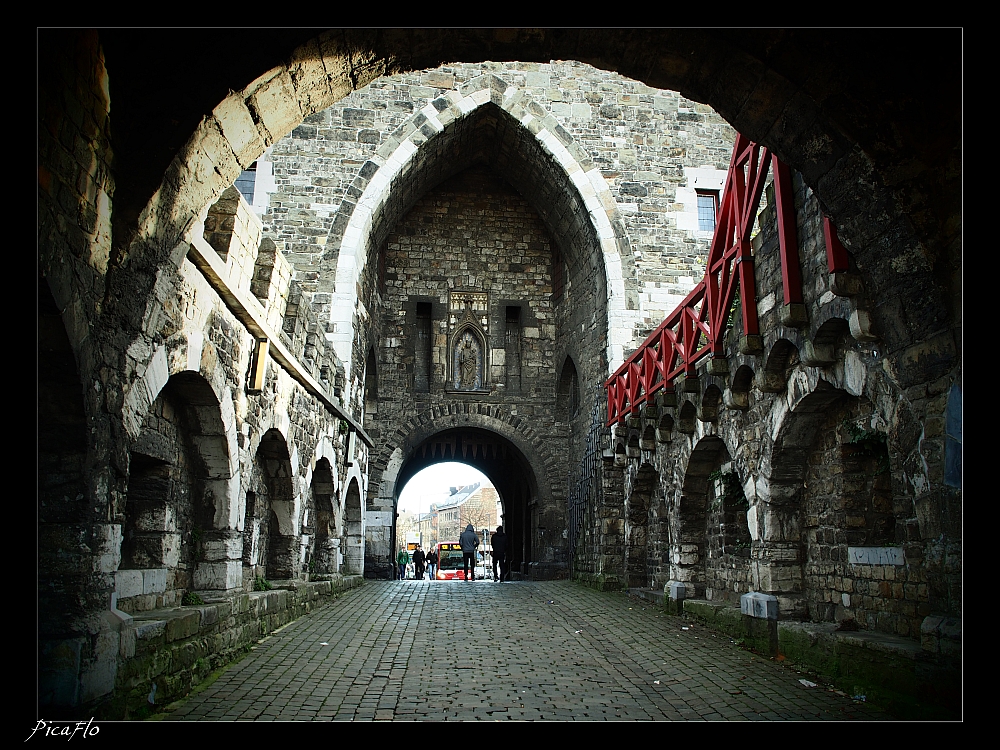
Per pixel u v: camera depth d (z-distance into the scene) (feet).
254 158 17.63
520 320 65.05
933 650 14.79
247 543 26.32
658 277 52.29
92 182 13.50
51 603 13.17
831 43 15.81
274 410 27.58
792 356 22.62
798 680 19.81
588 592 43.42
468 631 28.89
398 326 63.72
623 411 42.37
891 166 15.71
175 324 17.61
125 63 14.69
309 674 20.42
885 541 20.68
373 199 52.54
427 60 17.89
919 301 15.55
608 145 55.06
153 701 15.85
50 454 13.39
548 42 17.71
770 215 23.31
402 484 71.72
